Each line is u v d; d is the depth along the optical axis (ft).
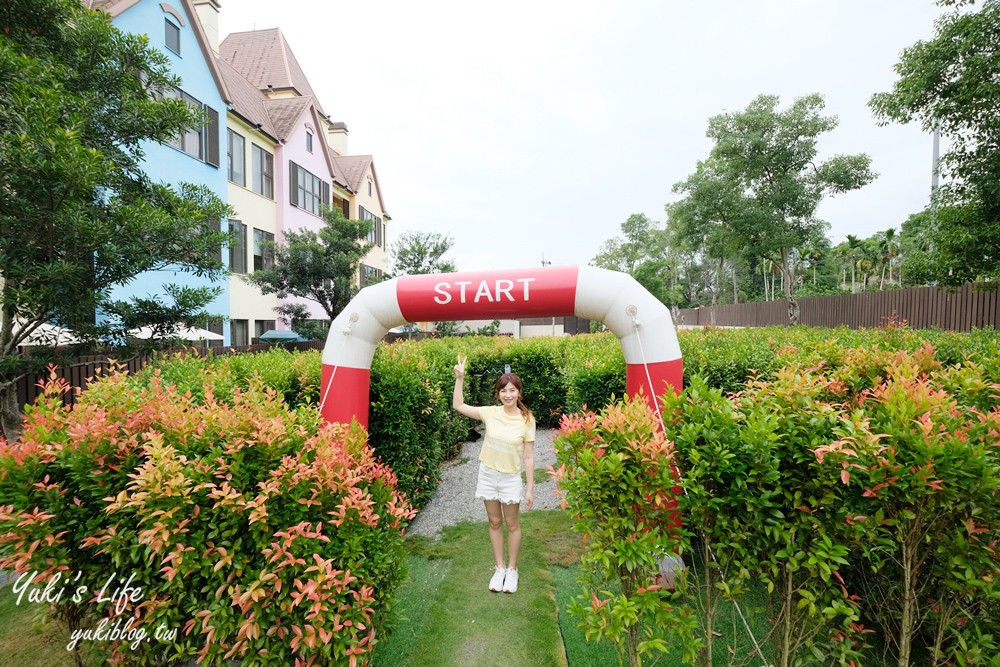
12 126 14.80
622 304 12.69
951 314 43.42
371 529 7.40
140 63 19.85
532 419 11.75
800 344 22.41
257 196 53.72
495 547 11.77
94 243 16.72
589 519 7.41
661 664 8.71
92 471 7.01
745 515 6.61
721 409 7.06
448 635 9.88
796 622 6.84
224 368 14.90
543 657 9.20
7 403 19.07
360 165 85.71
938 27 26.09
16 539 6.78
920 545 6.78
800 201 55.83
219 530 6.74
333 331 14.32
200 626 6.98
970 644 6.45
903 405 6.37
